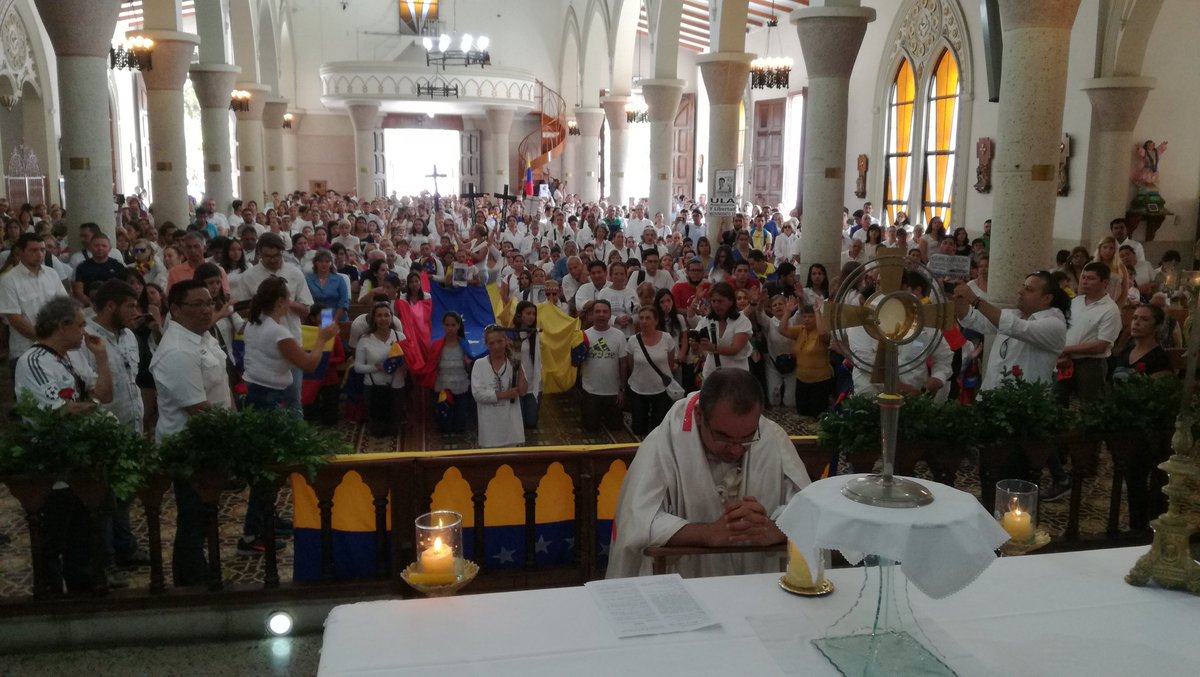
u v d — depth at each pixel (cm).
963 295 576
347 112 3105
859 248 1431
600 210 2406
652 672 208
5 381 932
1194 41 1350
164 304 684
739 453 288
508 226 1842
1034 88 764
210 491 404
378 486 422
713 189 1380
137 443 394
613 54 2341
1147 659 215
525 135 3256
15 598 400
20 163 1988
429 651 217
